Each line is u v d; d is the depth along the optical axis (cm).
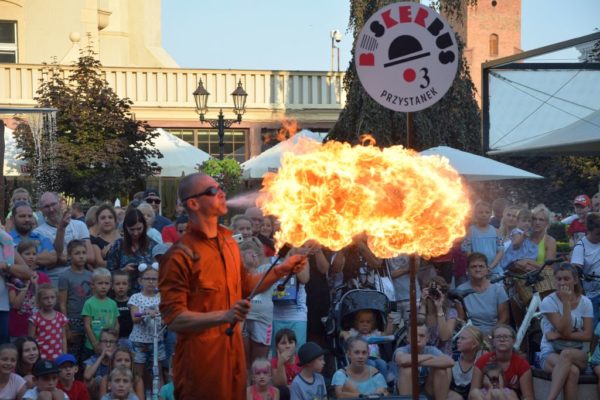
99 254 1134
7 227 1223
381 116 2167
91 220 1303
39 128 2169
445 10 2259
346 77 2256
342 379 937
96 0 3225
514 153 1152
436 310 1014
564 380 947
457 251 1202
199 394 592
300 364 934
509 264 1179
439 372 952
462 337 970
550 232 2552
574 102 1145
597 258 1122
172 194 2517
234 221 1130
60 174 2194
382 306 1031
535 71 1169
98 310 1048
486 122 1196
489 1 6775
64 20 3184
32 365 942
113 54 3312
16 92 2850
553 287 1089
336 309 1048
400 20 681
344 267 1096
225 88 2959
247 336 1049
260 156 2106
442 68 683
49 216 1161
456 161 1655
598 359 966
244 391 612
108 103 2270
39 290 1017
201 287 589
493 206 1484
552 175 3003
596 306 1108
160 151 2294
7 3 3125
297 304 1076
